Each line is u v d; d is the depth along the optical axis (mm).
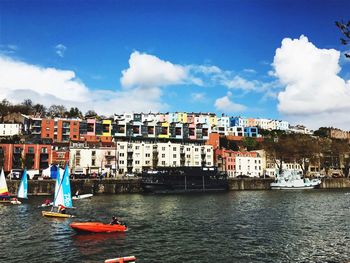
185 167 124812
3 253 34719
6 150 127500
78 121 168250
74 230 45281
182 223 52125
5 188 77438
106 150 142375
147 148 153750
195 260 32719
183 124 185750
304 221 54375
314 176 181000
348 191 132625
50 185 103312
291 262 32312
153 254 34656
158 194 112938
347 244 38844
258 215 61125
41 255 34094
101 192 112688
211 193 119062
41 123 166375
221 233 44656
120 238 41500
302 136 197750
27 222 51938
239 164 171875
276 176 157125
